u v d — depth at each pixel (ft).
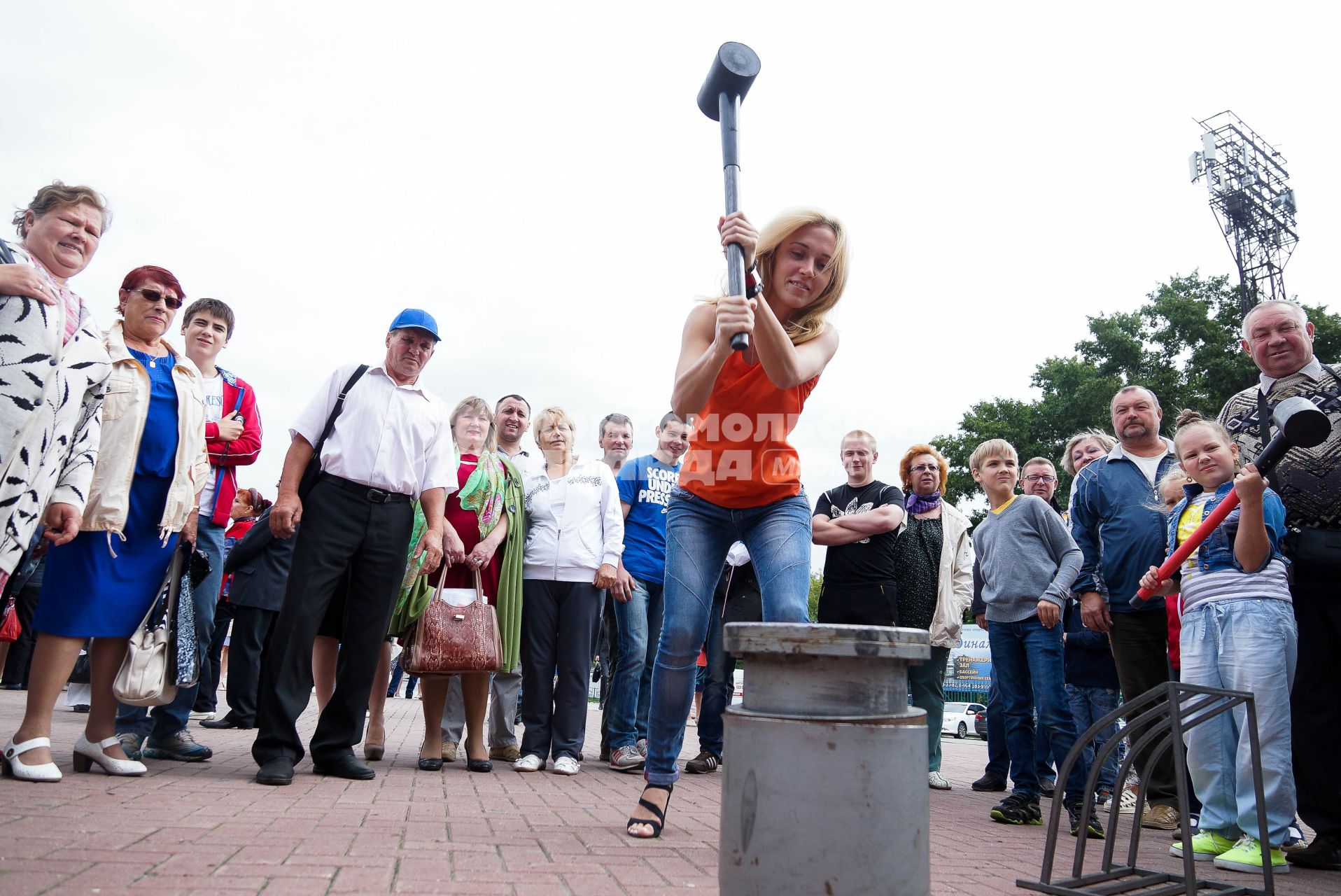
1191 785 14.62
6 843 7.71
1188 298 108.27
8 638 29.45
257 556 21.65
